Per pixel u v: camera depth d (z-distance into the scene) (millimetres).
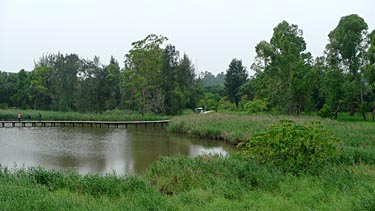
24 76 76312
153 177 13586
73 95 66875
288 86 43156
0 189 8578
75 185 11250
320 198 8758
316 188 9648
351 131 23844
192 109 68438
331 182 10195
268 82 46031
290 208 7871
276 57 44562
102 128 42688
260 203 8312
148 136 33938
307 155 12258
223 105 61375
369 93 44188
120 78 67375
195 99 69000
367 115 44812
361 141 21109
